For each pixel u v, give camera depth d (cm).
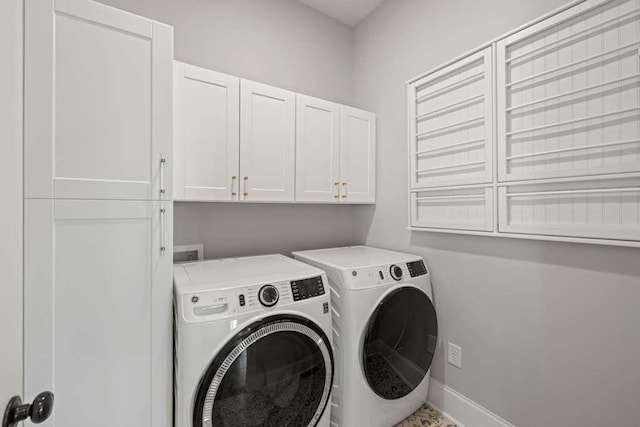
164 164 119
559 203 133
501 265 156
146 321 116
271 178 179
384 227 228
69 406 102
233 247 203
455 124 174
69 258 102
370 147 229
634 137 112
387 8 224
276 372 124
